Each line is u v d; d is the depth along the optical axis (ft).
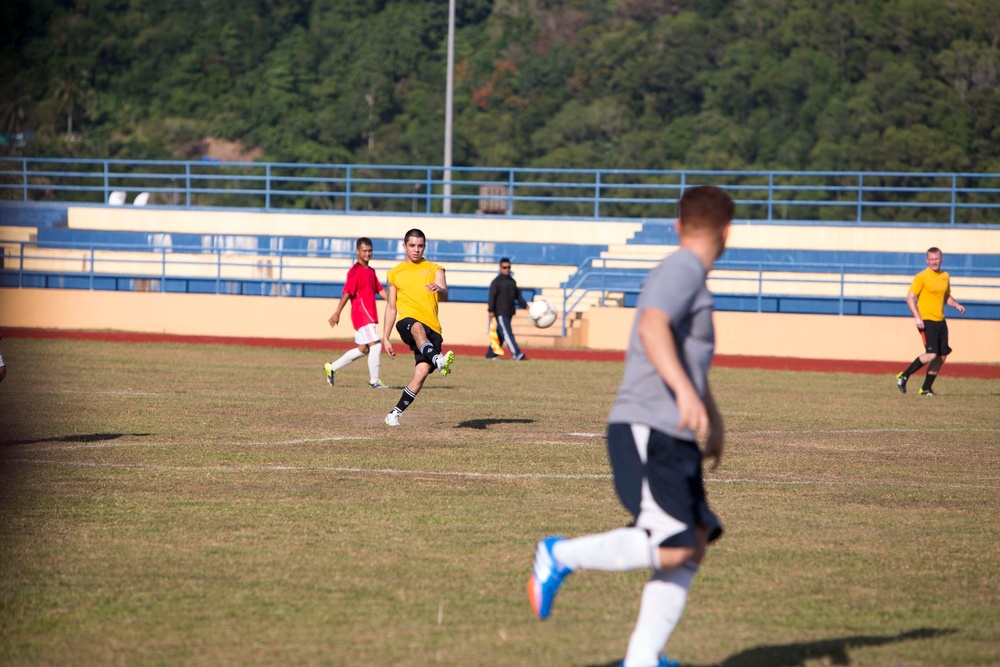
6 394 107.65
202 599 42.47
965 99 613.11
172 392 111.86
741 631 40.11
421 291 88.02
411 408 103.30
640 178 630.33
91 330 217.77
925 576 47.44
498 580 45.60
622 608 42.57
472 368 156.97
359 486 63.98
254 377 130.82
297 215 245.24
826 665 36.78
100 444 77.05
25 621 39.70
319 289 230.68
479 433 86.63
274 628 39.34
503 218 240.32
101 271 245.86
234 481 64.75
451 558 48.78
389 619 40.55
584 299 220.64
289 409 99.50
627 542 33.09
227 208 249.75
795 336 199.72
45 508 57.00
